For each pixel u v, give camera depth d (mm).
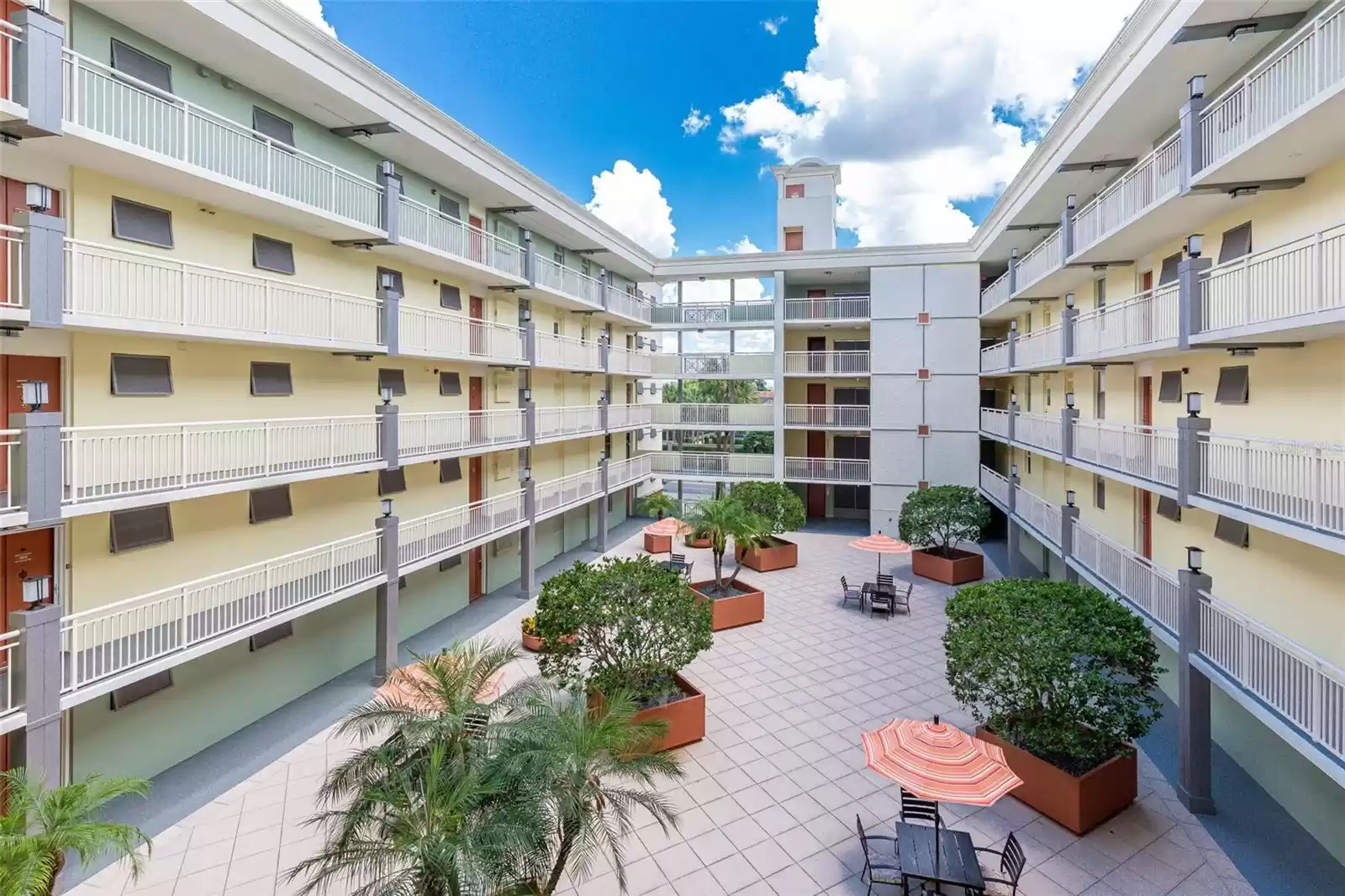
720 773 9344
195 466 10078
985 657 8594
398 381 14703
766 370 27156
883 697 11820
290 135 11820
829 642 14617
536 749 6445
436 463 16172
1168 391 12141
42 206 7219
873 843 7848
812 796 8820
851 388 28750
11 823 6043
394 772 6316
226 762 9961
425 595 15789
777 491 21375
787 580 19844
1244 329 7938
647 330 29141
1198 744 8453
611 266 25969
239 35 9430
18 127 7215
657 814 6809
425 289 15523
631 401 29438
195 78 10078
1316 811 7883
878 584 17406
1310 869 7359
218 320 10242
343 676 13148
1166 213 10352
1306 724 6488
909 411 25328
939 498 20141
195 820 8508
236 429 10672
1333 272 7578
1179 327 9328
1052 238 15898
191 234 9992
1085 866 7406
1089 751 8242
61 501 7363
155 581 9570
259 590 10258
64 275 7465
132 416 9250
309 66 10672
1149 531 13250
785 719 10992
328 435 12133
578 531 25219
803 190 29281
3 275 7875
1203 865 7434
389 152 14117
